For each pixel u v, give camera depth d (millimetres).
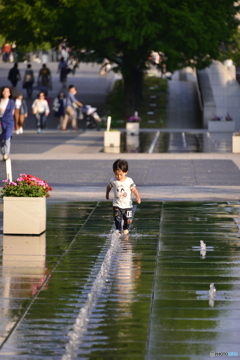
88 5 71625
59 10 74438
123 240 19641
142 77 88312
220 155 44531
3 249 18516
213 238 19875
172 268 16359
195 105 87562
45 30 74688
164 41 74562
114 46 75188
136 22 72062
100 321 12359
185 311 12906
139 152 47438
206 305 13289
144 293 14164
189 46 73812
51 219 23000
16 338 11539
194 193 28250
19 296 13977
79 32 73375
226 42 82000
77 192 28656
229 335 11594
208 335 11602
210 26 74938
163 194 28094
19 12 74875
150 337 11531
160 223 22188
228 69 83812
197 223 22141
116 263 16875
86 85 102125
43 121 67938
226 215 23531
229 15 80125
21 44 80625
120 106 86812
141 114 82875
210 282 15055
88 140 58750
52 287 14672
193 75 103062
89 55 81062
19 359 10641
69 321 12398
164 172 35406
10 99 39531
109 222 22406
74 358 10648
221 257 17484
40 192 20594
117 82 98750
